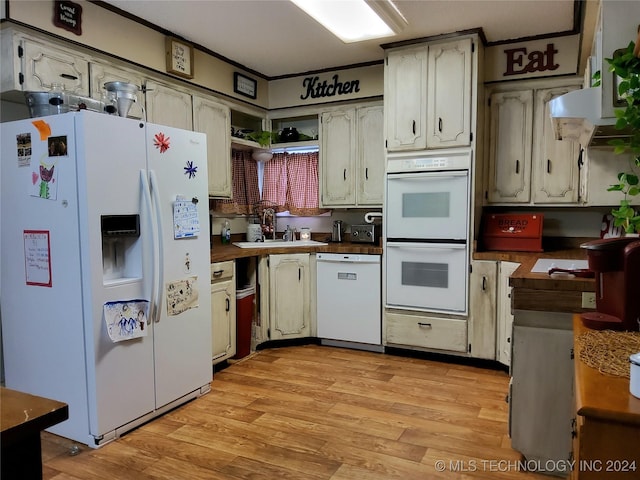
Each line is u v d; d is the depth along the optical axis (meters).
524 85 3.54
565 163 3.46
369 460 2.15
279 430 2.46
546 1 2.85
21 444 0.88
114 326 2.32
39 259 2.38
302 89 4.36
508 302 3.23
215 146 3.77
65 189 2.25
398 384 3.10
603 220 3.57
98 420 2.27
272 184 4.74
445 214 3.47
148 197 2.45
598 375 1.06
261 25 3.20
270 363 3.55
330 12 2.86
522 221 3.47
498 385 3.07
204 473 2.06
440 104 3.47
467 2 2.86
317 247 3.98
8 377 2.60
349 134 4.18
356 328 3.87
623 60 1.55
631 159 2.80
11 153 2.43
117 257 2.49
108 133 2.29
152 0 2.79
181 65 3.37
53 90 2.53
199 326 2.89
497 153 3.64
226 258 3.38
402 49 3.58
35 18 2.45
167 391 2.67
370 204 4.12
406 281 3.64
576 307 1.95
